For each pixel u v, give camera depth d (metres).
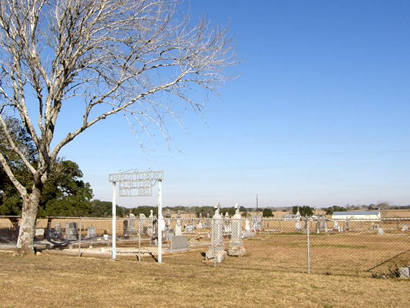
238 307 9.47
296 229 47.31
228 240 33.69
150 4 19.11
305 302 9.91
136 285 12.04
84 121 19.44
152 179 17.80
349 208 76.44
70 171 36.31
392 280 12.74
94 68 19.88
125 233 38.50
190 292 11.05
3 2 18.36
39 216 32.56
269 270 15.32
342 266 17.36
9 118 29.16
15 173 30.05
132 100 19.64
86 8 18.83
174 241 24.23
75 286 11.88
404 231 40.44
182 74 19.61
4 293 10.80
